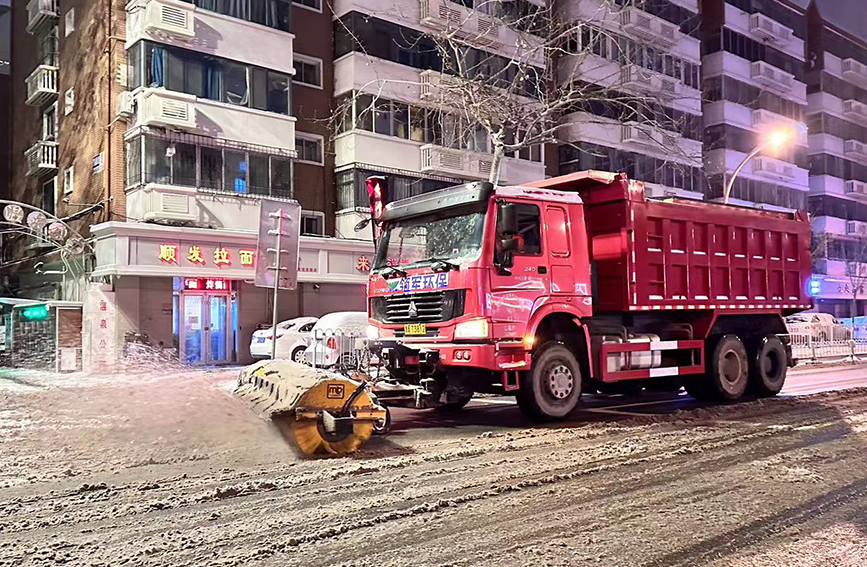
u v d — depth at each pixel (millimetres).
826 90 47844
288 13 24500
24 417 9617
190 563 4043
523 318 8531
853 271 46781
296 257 12453
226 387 11883
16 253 29328
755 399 11555
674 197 10422
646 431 8445
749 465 6578
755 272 11516
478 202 8469
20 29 30797
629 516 4945
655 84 33812
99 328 20078
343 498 5395
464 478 6027
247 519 4867
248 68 23297
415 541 4418
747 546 4352
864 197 48875
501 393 9000
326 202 25781
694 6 37500
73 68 25094
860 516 4996
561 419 9164
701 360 10766
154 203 20938
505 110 21406
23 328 21422
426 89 26516
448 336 8430
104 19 22719
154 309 21047
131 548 4301
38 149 26141
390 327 9266
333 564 4031
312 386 6863
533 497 5434
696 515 4977
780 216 12008
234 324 23250
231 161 22641
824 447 7492
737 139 39938
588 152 29953
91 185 23281
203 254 21422
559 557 4141
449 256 8680
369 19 26047
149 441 7609
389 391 8242
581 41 30375
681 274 10266
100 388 13352
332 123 26094
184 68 21984
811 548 4320
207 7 22531
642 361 9852
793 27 44531
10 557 4152
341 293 25094
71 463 6648
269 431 7941
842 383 14875
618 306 9594
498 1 24078
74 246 22594
